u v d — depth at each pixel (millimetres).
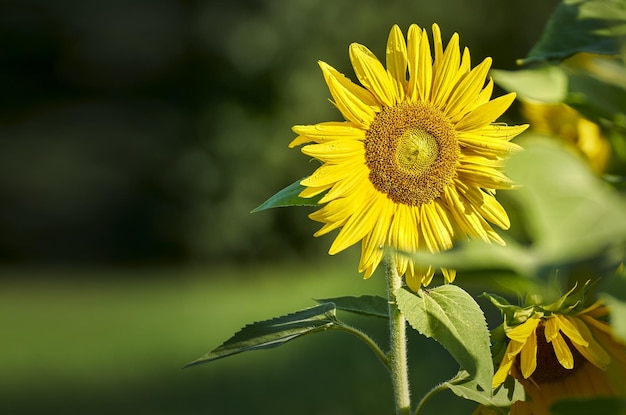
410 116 2111
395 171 2111
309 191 2129
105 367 12000
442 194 2121
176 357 12227
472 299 1981
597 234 729
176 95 25672
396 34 2129
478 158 2090
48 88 27797
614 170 1183
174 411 9273
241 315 14891
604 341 1676
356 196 2137
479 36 19219
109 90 26922
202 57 20609
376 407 7980
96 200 25547
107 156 25906
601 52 1186
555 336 1658
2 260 25297
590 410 1004
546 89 1041
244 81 19875
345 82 2148
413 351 9156
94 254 25156
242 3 20047
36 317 16406
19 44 27672
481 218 2096
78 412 9898
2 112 27172
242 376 9883
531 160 752
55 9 27969
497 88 7316
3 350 13617
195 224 20578
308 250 20328
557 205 738
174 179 20969
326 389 8594
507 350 1742
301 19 19297
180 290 18453
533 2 19094
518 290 891
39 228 25641
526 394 1801
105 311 16484
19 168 26141
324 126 2135
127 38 26734
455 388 1886
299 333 2100
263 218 20250
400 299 1996
